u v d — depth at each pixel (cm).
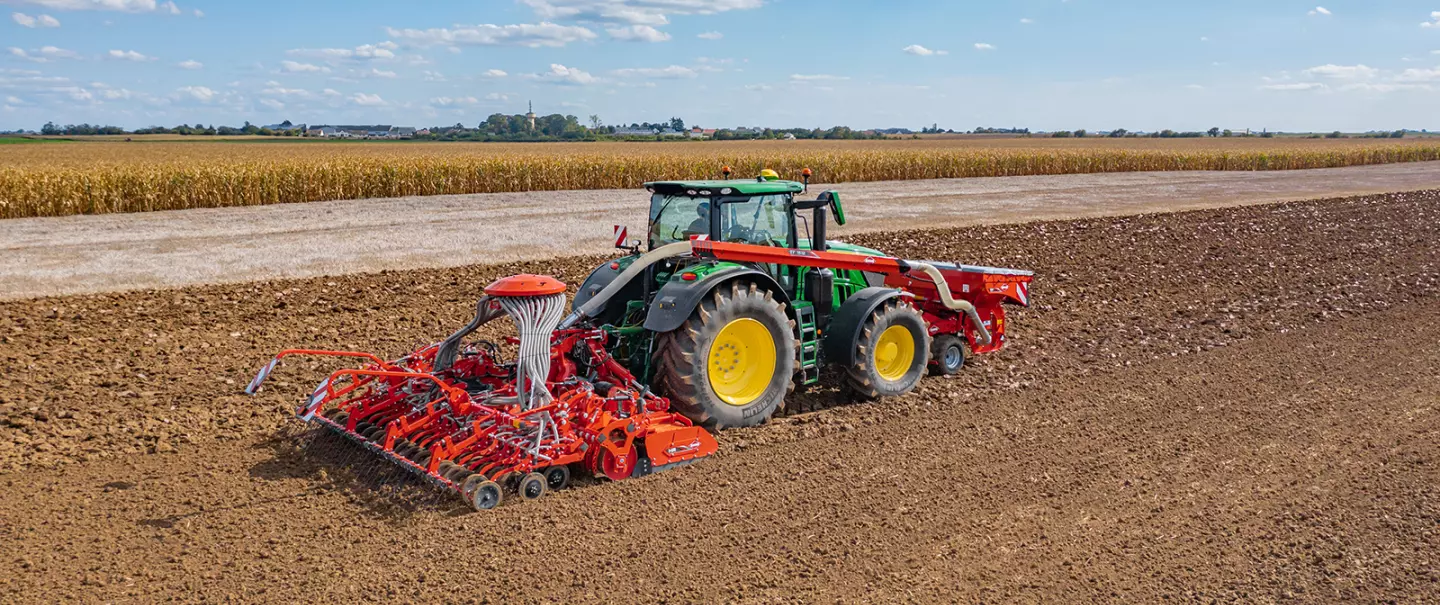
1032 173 4284
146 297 1148
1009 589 459
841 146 7719
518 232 1906
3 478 587
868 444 664
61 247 1623
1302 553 497
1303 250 1662
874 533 520
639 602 444
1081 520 538
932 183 3578
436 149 6400
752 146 7669
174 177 2341
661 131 13788
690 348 643
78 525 523
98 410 720
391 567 476
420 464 570
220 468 609
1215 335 1017
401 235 1839
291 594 448
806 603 445
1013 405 761
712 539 511
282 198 2570
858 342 738
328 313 1079
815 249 777
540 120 13838
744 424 681
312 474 599
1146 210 2462
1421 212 2309
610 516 538
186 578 464
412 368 657
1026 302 923
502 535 512
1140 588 461
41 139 9844
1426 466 621
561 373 639
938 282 813
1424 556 493
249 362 866
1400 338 996
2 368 828
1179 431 696
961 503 562
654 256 654
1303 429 700
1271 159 4984
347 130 12975
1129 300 1216
